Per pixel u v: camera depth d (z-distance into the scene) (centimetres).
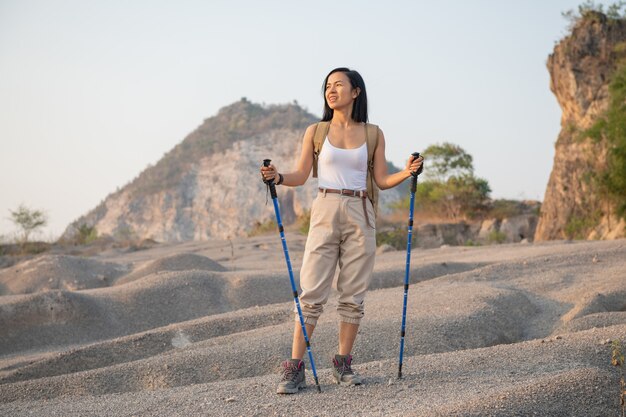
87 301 1010
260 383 514
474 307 802
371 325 738
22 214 2892
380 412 419
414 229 3559
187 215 16212
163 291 1066
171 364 646
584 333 593
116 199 18175
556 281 984
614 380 452
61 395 616
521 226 4069
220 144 17825
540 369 493
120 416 470
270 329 759
